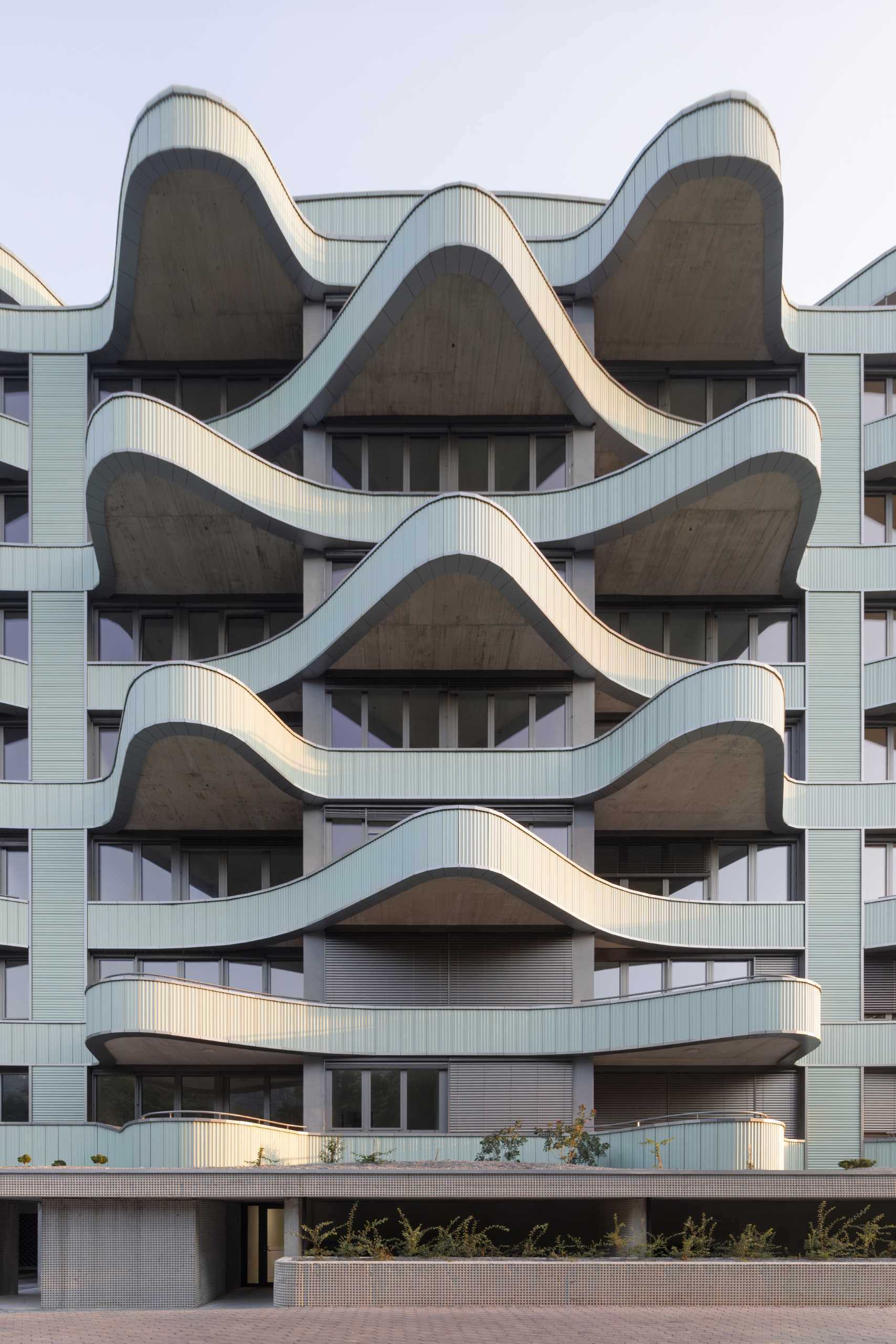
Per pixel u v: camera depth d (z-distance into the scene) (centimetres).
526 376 2512
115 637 2688
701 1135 1739
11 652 2655
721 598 2683
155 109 2292
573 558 2552
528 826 2445
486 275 2281
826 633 2580
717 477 2298
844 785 2505
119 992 2009
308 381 2559
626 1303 1375
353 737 2547
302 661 2459
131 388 2789
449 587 2262
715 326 2664
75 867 2488
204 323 2677
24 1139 2170
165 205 2370
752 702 2170
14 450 2661
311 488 2500
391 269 2334
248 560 2594
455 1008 2256
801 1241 1584
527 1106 2281
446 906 2309
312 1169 1577
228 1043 2092
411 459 2659
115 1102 2406
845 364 2673
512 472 2655
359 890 2216
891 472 2655
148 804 2467
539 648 2475
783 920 2444
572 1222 1612
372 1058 2284
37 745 2553
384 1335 1147
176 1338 1159
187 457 2309
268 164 2397
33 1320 1340
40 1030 2406
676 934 2397
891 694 2530
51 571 2617
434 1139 2142
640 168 2369
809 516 2375
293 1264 1402
